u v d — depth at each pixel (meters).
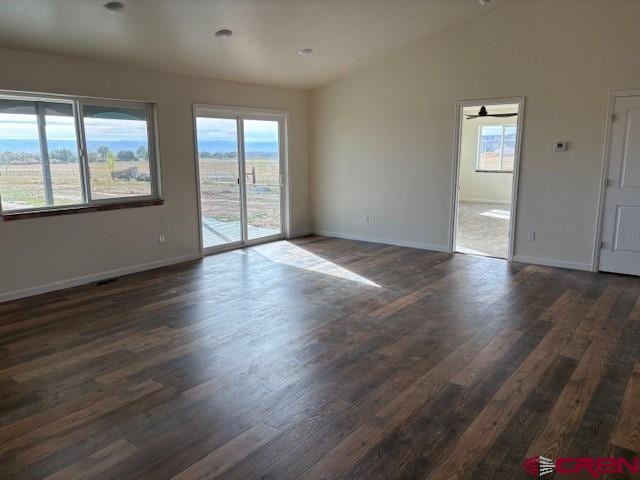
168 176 5.84
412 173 6.73
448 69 6.16
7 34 4.08
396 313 4.16
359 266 5.82
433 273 5.47
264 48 5.48
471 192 12.48
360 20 5.14
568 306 4.30
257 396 2.79
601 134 5.24
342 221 7.66
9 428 2.50
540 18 5.41
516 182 5.84
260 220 7.27
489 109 11.75
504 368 3.12
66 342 3.60
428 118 6.45
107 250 5.31
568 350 3.39
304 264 5.94
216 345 3.52
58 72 4.71
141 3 3.95
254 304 4.43
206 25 4.59
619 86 5.08
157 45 4.86
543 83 5.50
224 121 6.49
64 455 2.28
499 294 4.67
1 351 3.45
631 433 2.41
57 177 4.92
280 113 7.21
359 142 7.20
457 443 2.34
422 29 5.80
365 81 6.96
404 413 2.61
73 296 4.71
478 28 5.84
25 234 4.63
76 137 5.02
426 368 3.13
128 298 4.62
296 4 4.48
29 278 4.70
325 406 2.68
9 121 4.52
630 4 4.90
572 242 5.59
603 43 5.10
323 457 2.24
